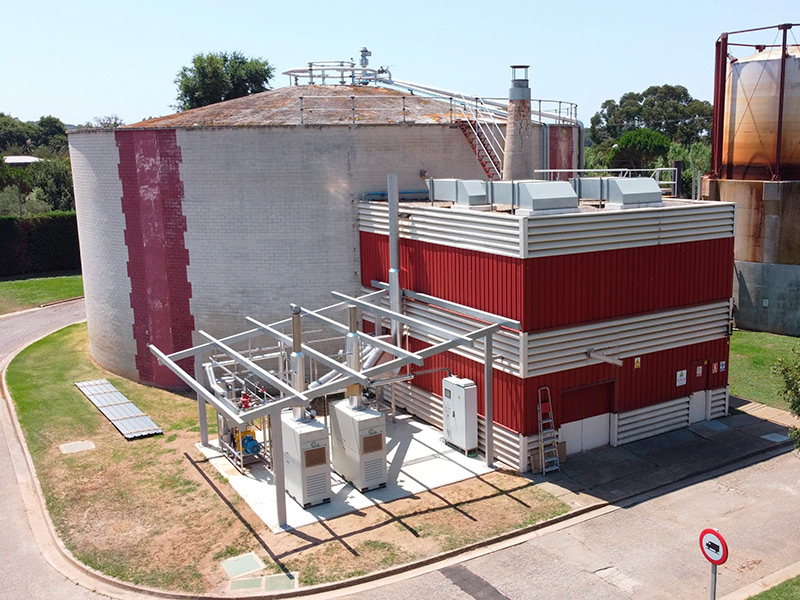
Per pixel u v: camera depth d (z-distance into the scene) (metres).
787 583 13.17
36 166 69.81
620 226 18.48
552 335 17.95
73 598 13.80
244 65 69.00
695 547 14.79
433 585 13.72
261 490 17.73
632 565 14.20
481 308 18.94
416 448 19.94
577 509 16.31
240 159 23.86
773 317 30.48
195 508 16.92
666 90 110.56
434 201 21.91
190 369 25.56
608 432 19.73
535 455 18.28
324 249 24.30
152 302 25.80
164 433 21.56
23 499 17.92
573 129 30.47
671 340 20.05
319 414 22.72
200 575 14.23
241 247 24.36
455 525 15.75
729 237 20.58
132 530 16.05
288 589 13.62
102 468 19.22
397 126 24.36
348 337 17.98
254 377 24.78
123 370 27.36
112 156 25.67
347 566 14.29
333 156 23.89
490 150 26.05
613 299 18.77
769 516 15.97
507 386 18.36
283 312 24.61
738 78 31.12
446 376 20.55
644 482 17.64
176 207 24.64
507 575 13.98
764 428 20.80
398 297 21.97
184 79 68.00
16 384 26.59
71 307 41.16
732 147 31.75
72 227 52.06
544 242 17.44
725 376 21.48
